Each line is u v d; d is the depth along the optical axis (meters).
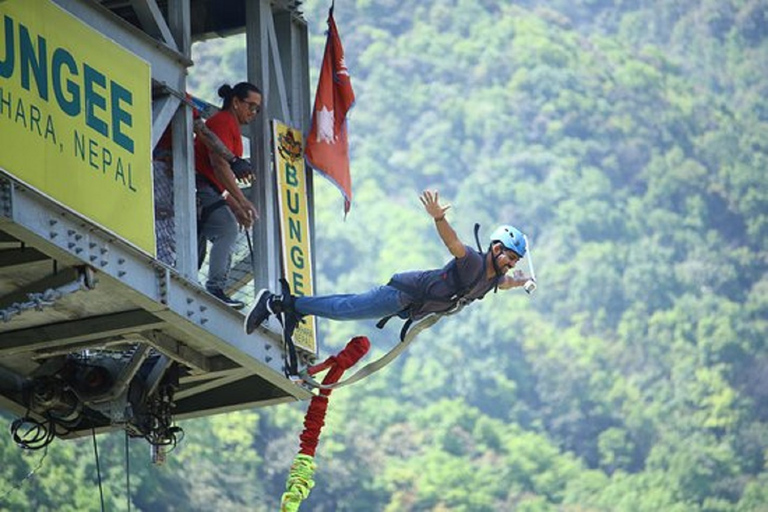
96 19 32.16
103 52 32.03
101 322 33.34
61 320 33.50
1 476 115.81
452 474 179.00
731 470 191.00
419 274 31.80
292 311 32.75
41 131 30.22
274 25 38.56
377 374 190.88
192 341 34.88
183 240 33.72
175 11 34.84
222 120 35.25
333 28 37.97
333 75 38.00
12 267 31.41
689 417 197.75
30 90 30.12
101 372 35.22
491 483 182.38
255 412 161.12
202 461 150.25
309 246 37.31
